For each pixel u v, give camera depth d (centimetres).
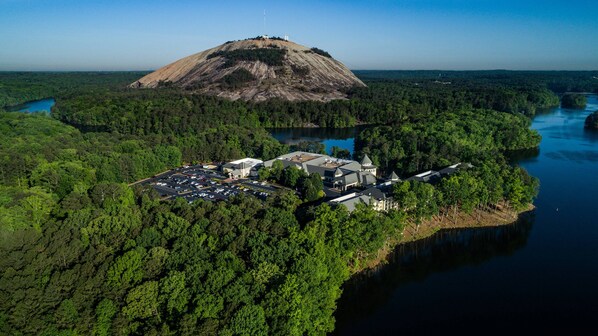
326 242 16875
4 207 17000
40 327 11306
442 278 18325
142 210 18012
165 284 12300
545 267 19150
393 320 15488
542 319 15512
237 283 12425
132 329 11850
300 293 12788
